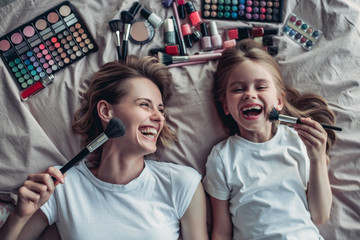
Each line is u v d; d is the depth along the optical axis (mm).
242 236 1312
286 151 1326
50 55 1434
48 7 1446
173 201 1278
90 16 1456
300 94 1446
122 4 1461
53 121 1421
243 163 1329
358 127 1420
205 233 1302
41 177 1069
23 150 1373
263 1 1482
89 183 1262
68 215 1227
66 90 1430
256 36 1469
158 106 1292
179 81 1438
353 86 1438
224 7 1486
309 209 1309
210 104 1429
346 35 1449
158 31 1489
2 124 1382
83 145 1404
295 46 1478
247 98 1265
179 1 1483
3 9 1430
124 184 1264
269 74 1311
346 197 1389
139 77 1290
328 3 1472
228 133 1430
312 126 1183
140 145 1200
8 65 1412
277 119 1193
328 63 1442
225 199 1338
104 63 1438
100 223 1214
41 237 1326
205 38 1470
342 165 1413
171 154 1414
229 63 1351
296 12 1490
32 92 1415
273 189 1295
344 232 1367
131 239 1210
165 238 1241
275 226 1259
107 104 1251
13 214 1134
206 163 1367
